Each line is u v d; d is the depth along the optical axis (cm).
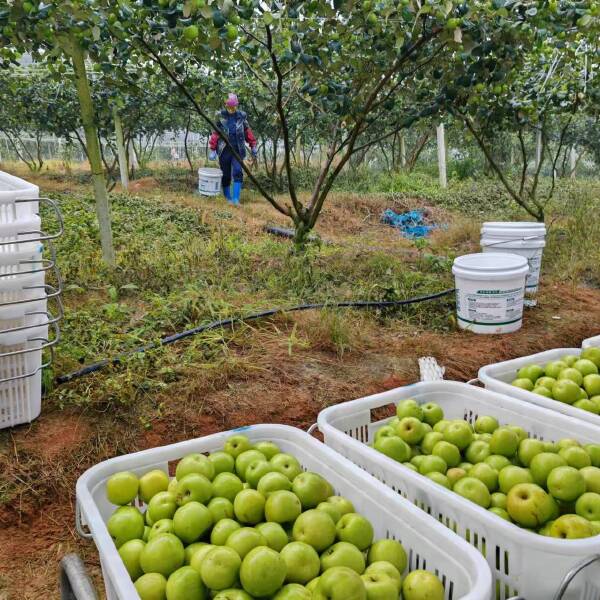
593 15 582
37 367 356
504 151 1991
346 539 207
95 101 888
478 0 583
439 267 751
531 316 605
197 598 188
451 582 193
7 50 593
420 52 662
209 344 481
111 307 525
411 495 244
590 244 837
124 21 549
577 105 846
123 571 177
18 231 306
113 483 231
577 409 296
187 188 1505
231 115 1223
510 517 232
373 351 506
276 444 270
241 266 700
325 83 646
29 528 312
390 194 1411
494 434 265
